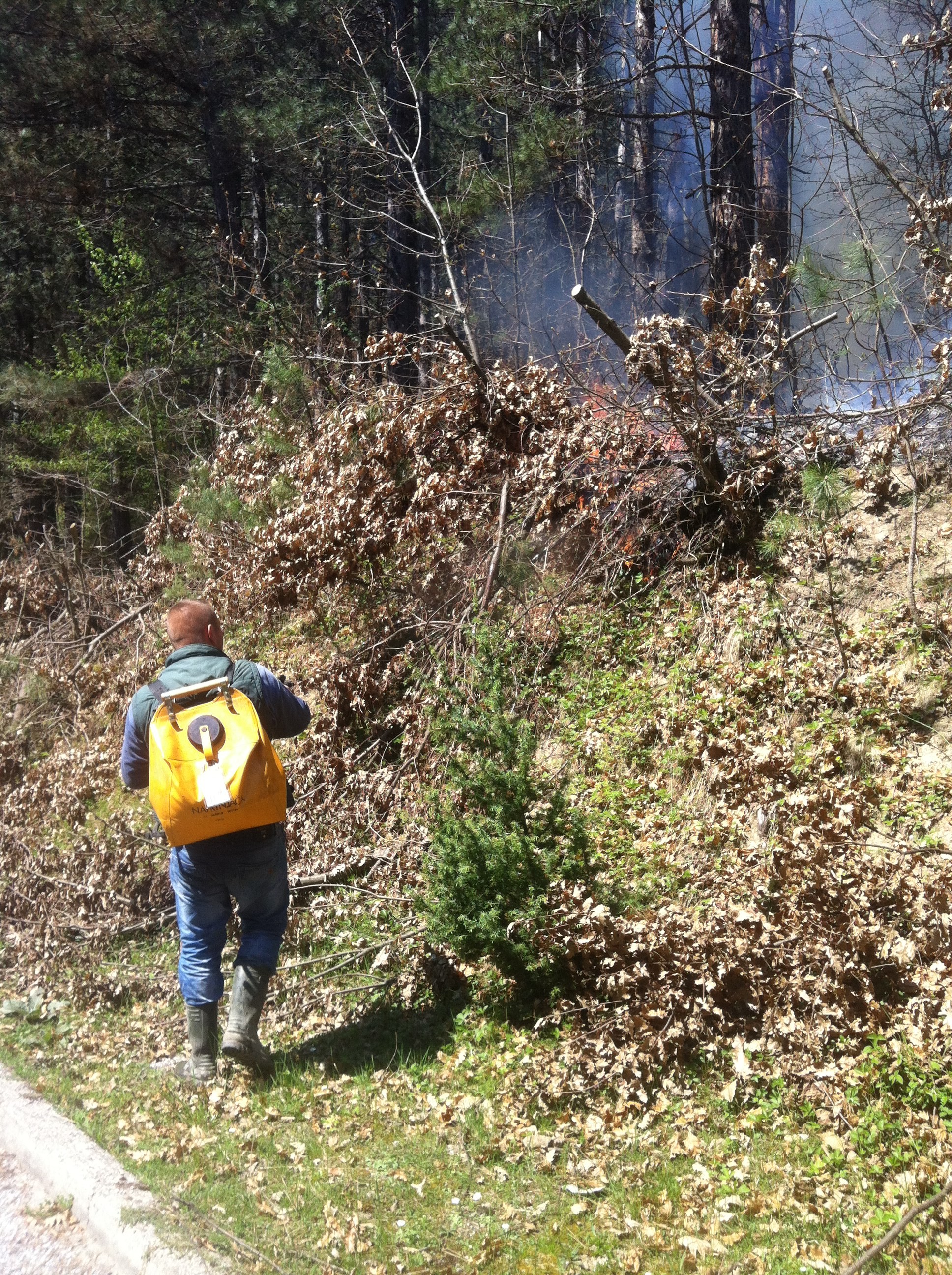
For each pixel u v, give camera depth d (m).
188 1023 4.54
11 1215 3.62
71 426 14.93
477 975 4.77
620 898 4.60
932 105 8.52
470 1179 3.63
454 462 7.78
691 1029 4.09
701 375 7.32
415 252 13.62
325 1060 4.58
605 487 7.29
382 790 6.23
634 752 5.98
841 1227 3.21
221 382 15.79
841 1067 3.81
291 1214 3.45
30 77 19.55
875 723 5.43
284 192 22.66
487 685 5.13
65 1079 4.63
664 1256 3.16
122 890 6.23
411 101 16.14
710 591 6.88
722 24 11.15
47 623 11.24
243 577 8.59
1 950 6.23
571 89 12.89
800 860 4.38
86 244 17.81
